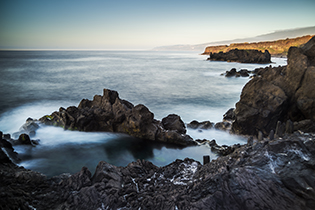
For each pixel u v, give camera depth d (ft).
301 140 27.71
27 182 29.73
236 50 478.59
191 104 116.37
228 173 26.30
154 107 110.01
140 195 28.55
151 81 201.87
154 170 38.37
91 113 69.05
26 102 116.98
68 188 29.53
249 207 22.20
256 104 65.77
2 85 168.86
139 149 57.00
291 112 64.75
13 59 497.05
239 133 68.69
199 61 513.45
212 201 23.73
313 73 60.03
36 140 57.67
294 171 23.89
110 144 59.26
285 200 21.50
